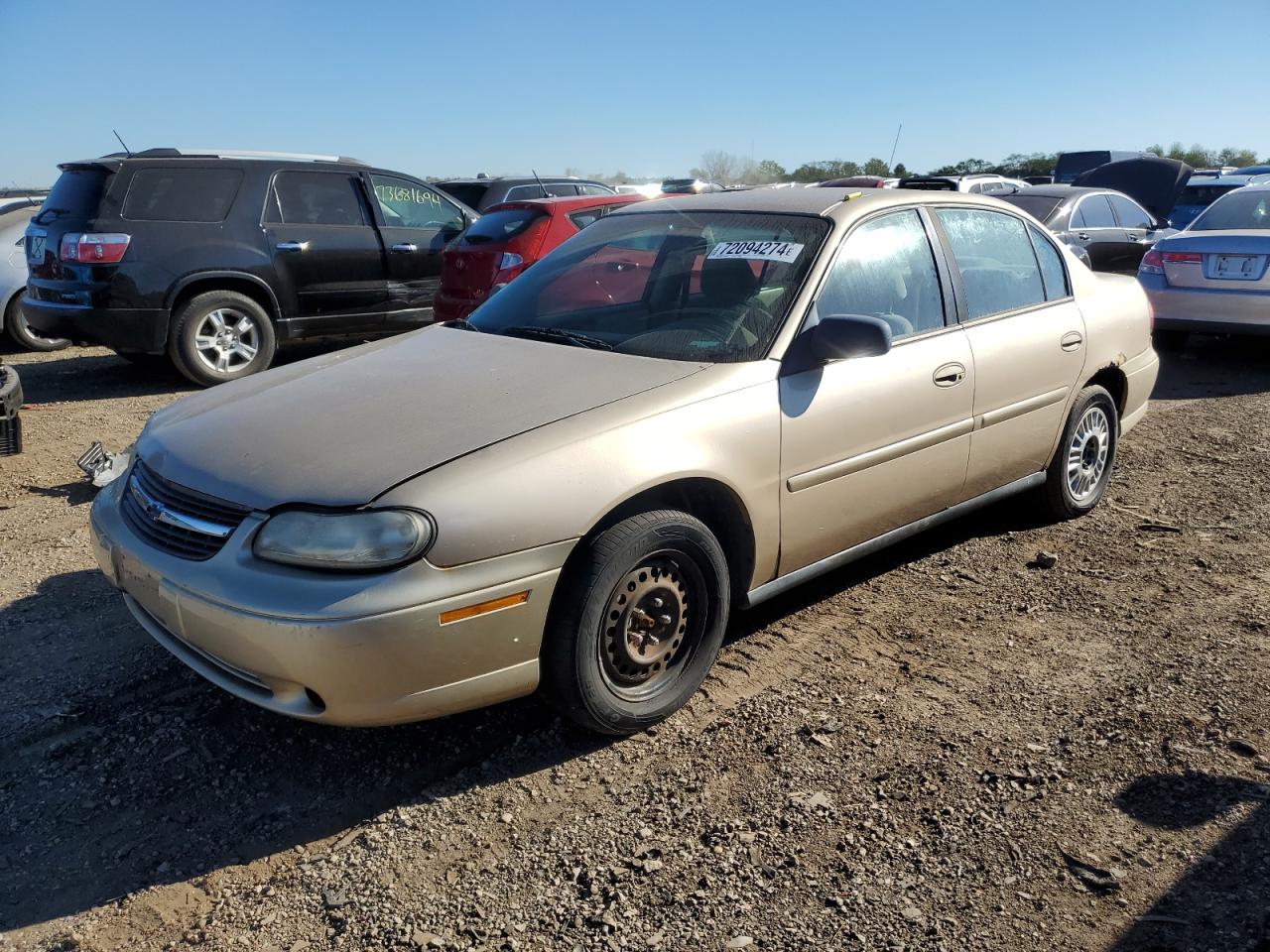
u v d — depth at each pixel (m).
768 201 4.20
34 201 10.62
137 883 2.60
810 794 2.91
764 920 2.43
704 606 3.31
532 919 2.45
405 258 9.44
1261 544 4.77
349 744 3.20
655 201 4.61
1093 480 5.21
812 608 4.15
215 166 8.36
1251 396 7.83
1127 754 3.08
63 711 3.35
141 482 3.23
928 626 3.99
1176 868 2.58
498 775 3.03
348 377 3.54
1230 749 3.09
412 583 2.65
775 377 3.45
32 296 8.31
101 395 8.36
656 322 3.75
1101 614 4.07
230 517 2.84
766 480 3.40
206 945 2.39
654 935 2.39
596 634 3.00
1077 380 4.81
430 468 2.78
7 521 5.20
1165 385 8.35
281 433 3.08
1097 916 2.43
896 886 2.54
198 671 2.96
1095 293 5.08
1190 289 8.59
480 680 2.83
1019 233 4.73
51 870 2.65
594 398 3.17
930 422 3.99
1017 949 2.34
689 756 3.12
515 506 2.79
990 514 5.28
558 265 4.34
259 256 8.52
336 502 2.69
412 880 2.60
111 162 7.92
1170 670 3.59
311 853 2.71
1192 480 5.80
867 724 3.27
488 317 4.15
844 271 3.80
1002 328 4.39
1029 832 2.73
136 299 7.95
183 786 2.99
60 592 4.29
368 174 9.27
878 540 4.01
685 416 3.18
